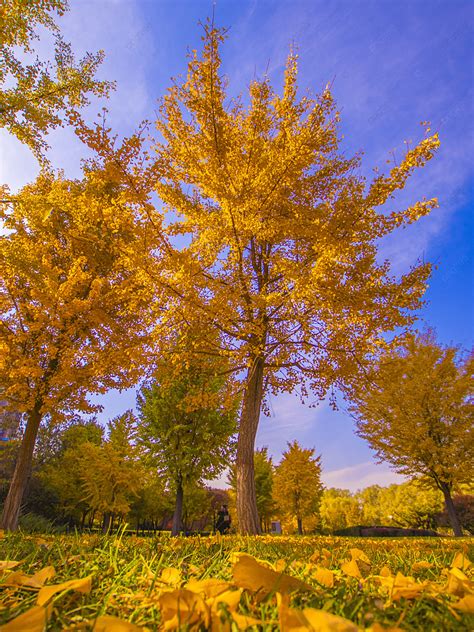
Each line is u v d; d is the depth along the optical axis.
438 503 26.22
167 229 6.98
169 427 15.86
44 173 10.76
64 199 9.02
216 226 7.16
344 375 7.84
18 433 19.16
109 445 16.22
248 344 7.10
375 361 7.54
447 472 13.68
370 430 14.66
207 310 6.52
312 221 6.70
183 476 15.10
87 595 0.75
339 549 2.32
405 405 14.25
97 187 10.03
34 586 0.80
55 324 8.39
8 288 8.95
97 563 1.11
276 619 0.56
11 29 7.44
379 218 5.95
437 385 14.34
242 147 7.91
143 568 1.01
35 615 0.49
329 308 6.29
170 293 6.30
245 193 6.86
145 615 0.65
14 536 1.80
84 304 8.59
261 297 6.54
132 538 1.98
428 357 14.77
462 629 0.53
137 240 6.07
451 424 14.23
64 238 10.20
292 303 6.54
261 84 7.48
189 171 7.46
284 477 23.38
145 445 16.16
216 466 15.90
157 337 7.23
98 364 8.41
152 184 5.38
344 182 8.42
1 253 7.73
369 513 44.84
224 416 15.91
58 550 1.34
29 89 8.00
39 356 8.88
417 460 14.59
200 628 0.51
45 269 7.99
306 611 0.37
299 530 22.34
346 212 6.00
